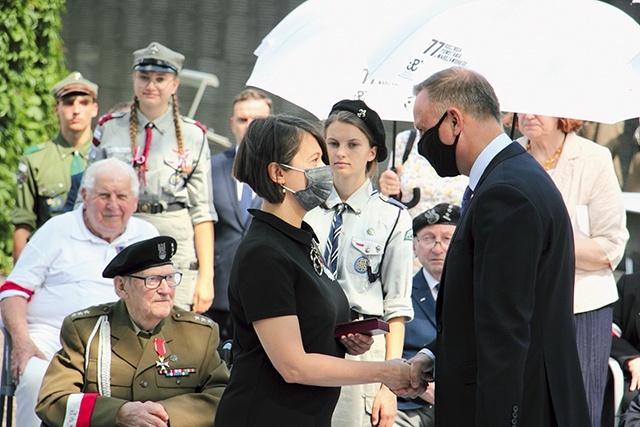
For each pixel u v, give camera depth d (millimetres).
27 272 16188
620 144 26844
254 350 10281
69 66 32812
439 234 15961
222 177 21062
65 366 13133
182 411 12883
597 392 15789
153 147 19156
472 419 10344
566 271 10398
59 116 21734
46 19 29062
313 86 15586
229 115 32594
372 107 15766
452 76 10750
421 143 10906
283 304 9977
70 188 19656
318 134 10492
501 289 9852
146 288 13039
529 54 13008
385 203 14094
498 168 10391
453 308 10500
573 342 10469
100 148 19234
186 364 13344
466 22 13164
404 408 15453
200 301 19188
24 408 15102
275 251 10078
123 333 13219
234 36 32594
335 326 10547
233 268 10336
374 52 13367
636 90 13156
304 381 10016
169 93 19203
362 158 13797
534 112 12719
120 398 13055
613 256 15867
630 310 17953
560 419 10219
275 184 10289
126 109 19688
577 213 16109
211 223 19656
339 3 16109
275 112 32031
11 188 28625
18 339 15523
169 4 32594
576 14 13328
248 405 10211
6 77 28516
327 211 13945
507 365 9727
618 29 13367
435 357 10820
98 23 32781
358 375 10281
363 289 13758
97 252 16500
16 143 28688
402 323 13922
